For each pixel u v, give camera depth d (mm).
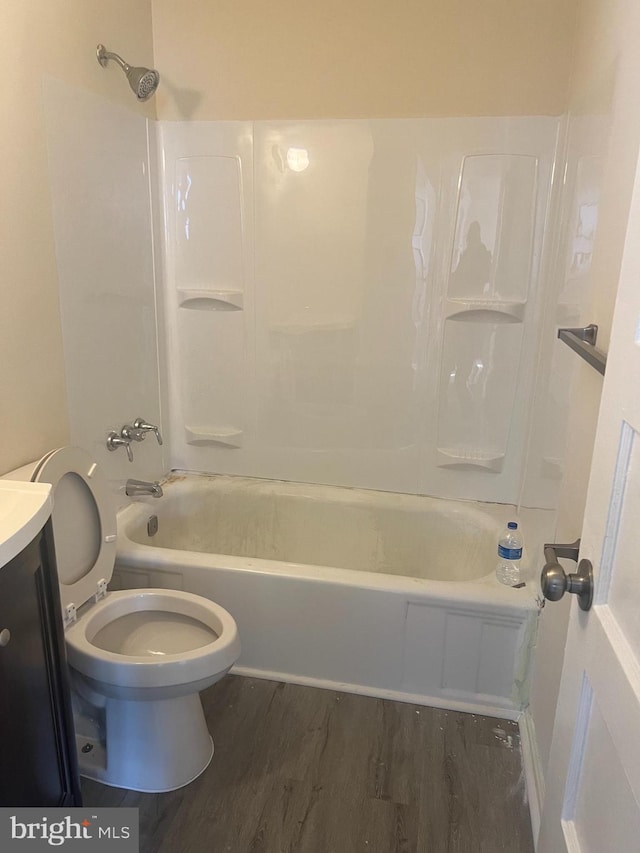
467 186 2303
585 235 1683
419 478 2617
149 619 1831
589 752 865
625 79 1366
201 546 2752
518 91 2205
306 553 2713
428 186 2332
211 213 2521
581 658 900
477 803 1664
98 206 2090
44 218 1799
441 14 2199
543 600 1812
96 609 1743
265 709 1980
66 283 1926
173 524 2650
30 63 1703
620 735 730
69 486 1679
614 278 1341
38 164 1759
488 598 1893
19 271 1704
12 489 1283
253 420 2705
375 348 2523
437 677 2004
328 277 2492
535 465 2166
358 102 2322
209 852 1513
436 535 2561
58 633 1334
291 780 1721
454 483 2586
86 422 2086
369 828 1584
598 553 851
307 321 2555
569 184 1986
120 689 1549
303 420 2662
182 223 2553
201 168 2484
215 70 2393
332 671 2070
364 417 2604
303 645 2068
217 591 2080
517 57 2182
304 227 2465
